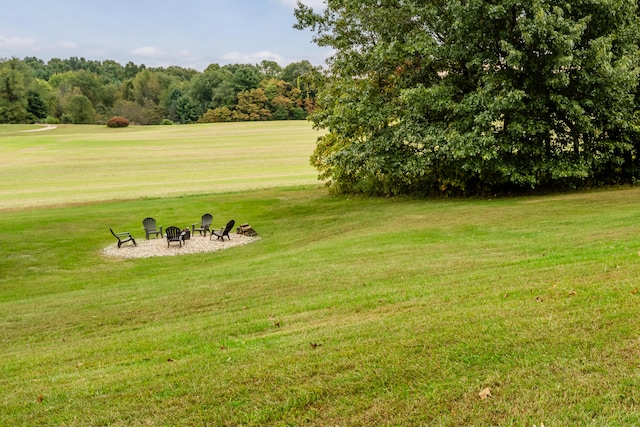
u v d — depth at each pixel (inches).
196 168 1814.7
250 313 321.4
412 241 539.8
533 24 671.8
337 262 467.8
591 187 823.7
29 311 408.2
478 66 762.8
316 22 948.0
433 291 311.1
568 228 493.7
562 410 151.2
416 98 773.3
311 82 1055.6
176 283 461.7
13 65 4840.1
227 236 758.5
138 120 5054.1
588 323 209.5
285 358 216.7
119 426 175.9
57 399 206.4
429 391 172.6
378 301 305.4
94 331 335.9
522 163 788.6
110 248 711.7
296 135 3218.5
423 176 896.9
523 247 429.7
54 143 2883.9
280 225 826.2
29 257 660.7
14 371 261.9
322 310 304.2
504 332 212.5
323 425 161.2
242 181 1411.2
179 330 301.4
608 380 164.2
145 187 1334.9
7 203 1093.1
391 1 864.3
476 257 412.8
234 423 168.9
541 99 744.3
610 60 720.3
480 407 158.7
